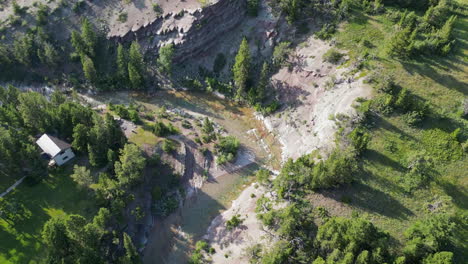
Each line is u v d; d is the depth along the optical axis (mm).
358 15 94875
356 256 49781
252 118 92625
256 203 69250
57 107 80188
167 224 70875
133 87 99562
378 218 58219
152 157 76000
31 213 64312
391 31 89375
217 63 101312
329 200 62062
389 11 93875
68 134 76312
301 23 97688
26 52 97562
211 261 62531
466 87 74812
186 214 72562
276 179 67188
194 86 100188
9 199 66188
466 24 90562
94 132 70500
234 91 98062
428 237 50188
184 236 69000
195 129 88125
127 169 66375
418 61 80500
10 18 100812
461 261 51219
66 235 52531
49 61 98125
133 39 102375
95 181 69562
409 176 62750
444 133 67875
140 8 103188
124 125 84562
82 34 98000
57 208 65188
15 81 100375
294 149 81188
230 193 76062
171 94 100062
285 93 91375
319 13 97375
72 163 73500
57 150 70812
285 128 86438
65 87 100500
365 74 79812
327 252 52562
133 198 66875
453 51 82250
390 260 48625
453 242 53188
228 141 82688
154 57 102312
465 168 63188
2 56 97750
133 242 65938
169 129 84188
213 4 97188
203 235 68688
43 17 100938
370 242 49562
